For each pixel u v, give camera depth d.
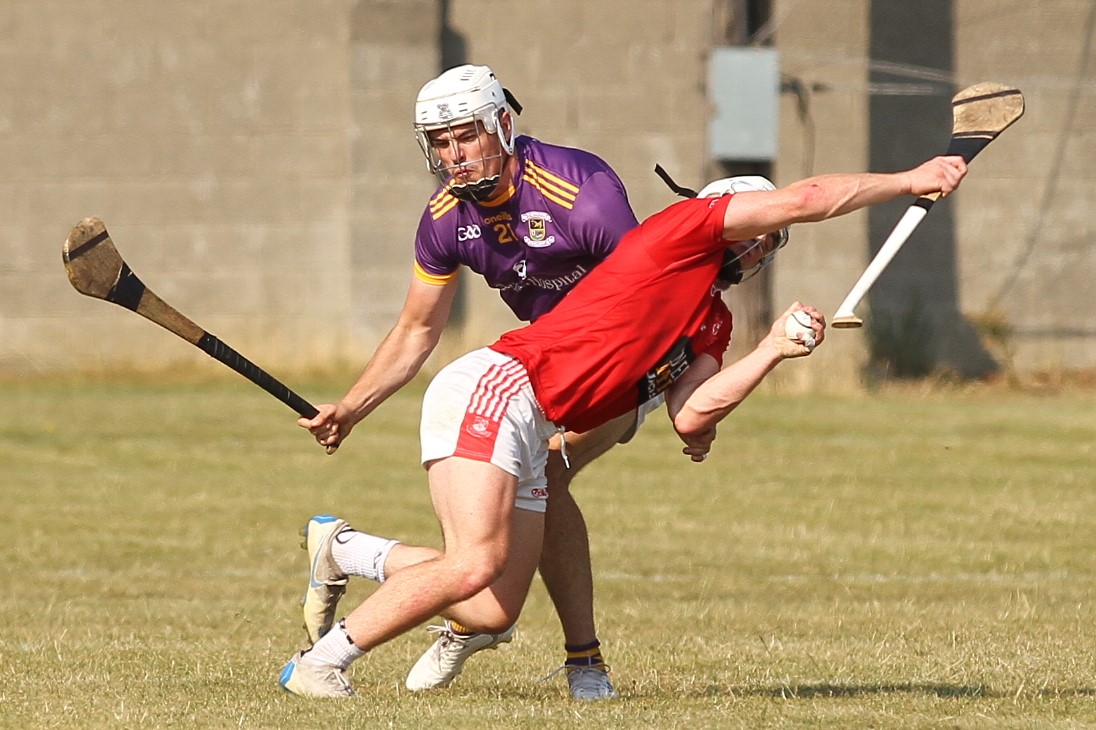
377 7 70.38
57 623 27.05
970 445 53.66
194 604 29.64
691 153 72.44
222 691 19.14
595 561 35.16
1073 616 28.12
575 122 71.88
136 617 27.94
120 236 70.62
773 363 17.92
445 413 17.42
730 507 42.47
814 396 66.38
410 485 45.91
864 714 17.62
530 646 24.97
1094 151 75.69
